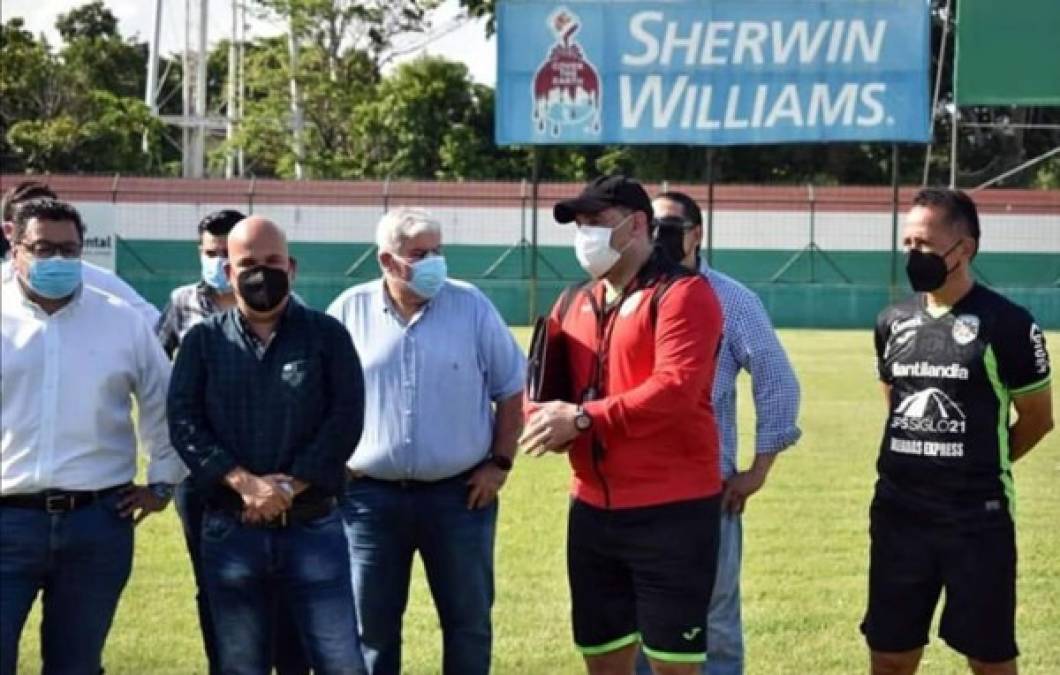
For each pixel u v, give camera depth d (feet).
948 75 166.20
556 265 138.00
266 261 19.47
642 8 106.93
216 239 23.76
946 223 19.47
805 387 72.38
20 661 26.21
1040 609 29.43
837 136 107.24
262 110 187.73
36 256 18.85
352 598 20.16
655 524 19.24
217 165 197.98
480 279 135.33
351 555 22.21
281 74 188.03
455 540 22.07
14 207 21.07
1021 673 25.39
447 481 22.15
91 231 125.39
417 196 139.95
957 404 19.74
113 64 240.12
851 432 55.62
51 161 181.88
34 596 19.52
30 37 207.21
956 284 19.79
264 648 20.10
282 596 20.18
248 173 199.93
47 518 19.25
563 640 27.40
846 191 139.23
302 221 139.54
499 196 139.23
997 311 19.62
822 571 32.63
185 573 32.48
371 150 188.14
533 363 19.89
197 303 24.30
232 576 19.80
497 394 22.57
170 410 19.77
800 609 29.43
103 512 19.61
